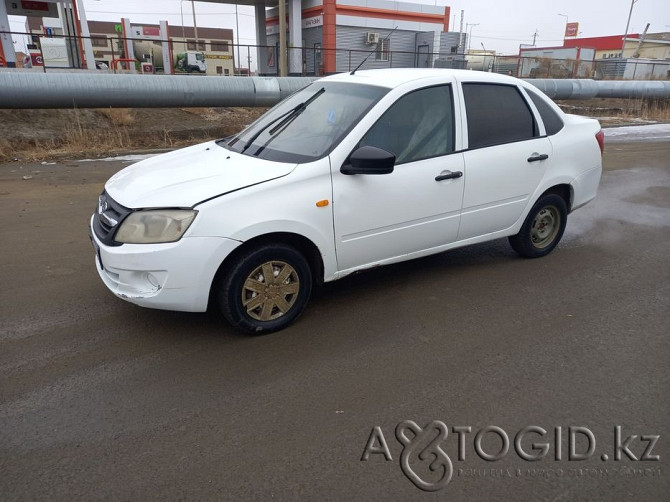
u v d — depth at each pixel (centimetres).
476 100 446
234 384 315
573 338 376
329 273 386
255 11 2959
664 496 240
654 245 582
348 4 2791
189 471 248
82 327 378
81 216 637
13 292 430
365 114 386
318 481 244
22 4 1861
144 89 1107
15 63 1766
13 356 339
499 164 451
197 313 402
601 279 483
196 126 1315
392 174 392
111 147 1097
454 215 436
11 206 673
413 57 3098
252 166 371
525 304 429
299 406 297
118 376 321
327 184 364
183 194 335
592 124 541
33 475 244
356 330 382
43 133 1120
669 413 296
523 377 328
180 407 294
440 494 239
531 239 516
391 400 304
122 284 338
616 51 6481
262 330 368
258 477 246
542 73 3125
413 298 436
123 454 258
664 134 1595
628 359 349
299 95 466
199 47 4062
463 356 350
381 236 400
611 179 935
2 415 284
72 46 1897
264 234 347
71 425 278
